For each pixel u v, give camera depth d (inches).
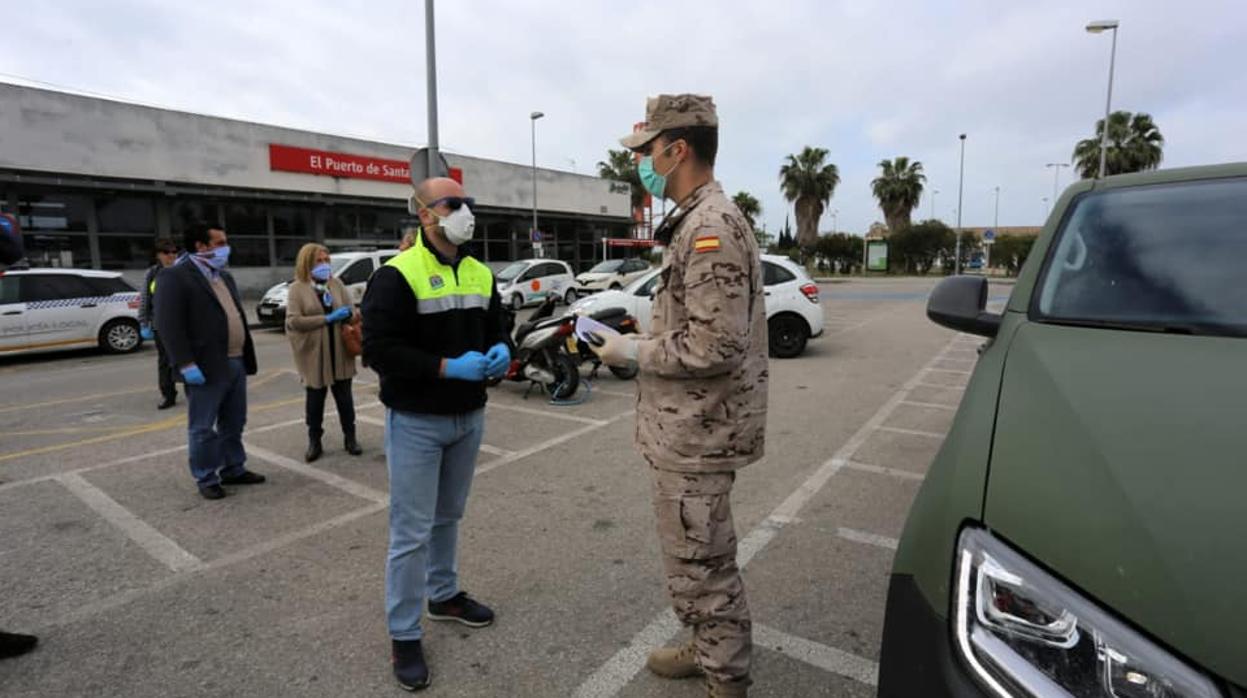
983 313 99.2
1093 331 76.7
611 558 137.3
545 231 1266.0
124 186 694.5
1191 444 54.5
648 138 79.7
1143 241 87.3
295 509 165.2
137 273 736.3
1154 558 47.8
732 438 79.2
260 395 305.1
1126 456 55.0
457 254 105.2
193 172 755.4
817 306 406.9
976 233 2285.9
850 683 97.6
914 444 217.9
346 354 203.8
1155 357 67.7
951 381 329.4
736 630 83.0
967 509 58.8
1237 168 94.5
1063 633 48.7
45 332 422.6
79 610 118.4
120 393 318.3
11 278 417.1
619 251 1450.5
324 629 112.3
